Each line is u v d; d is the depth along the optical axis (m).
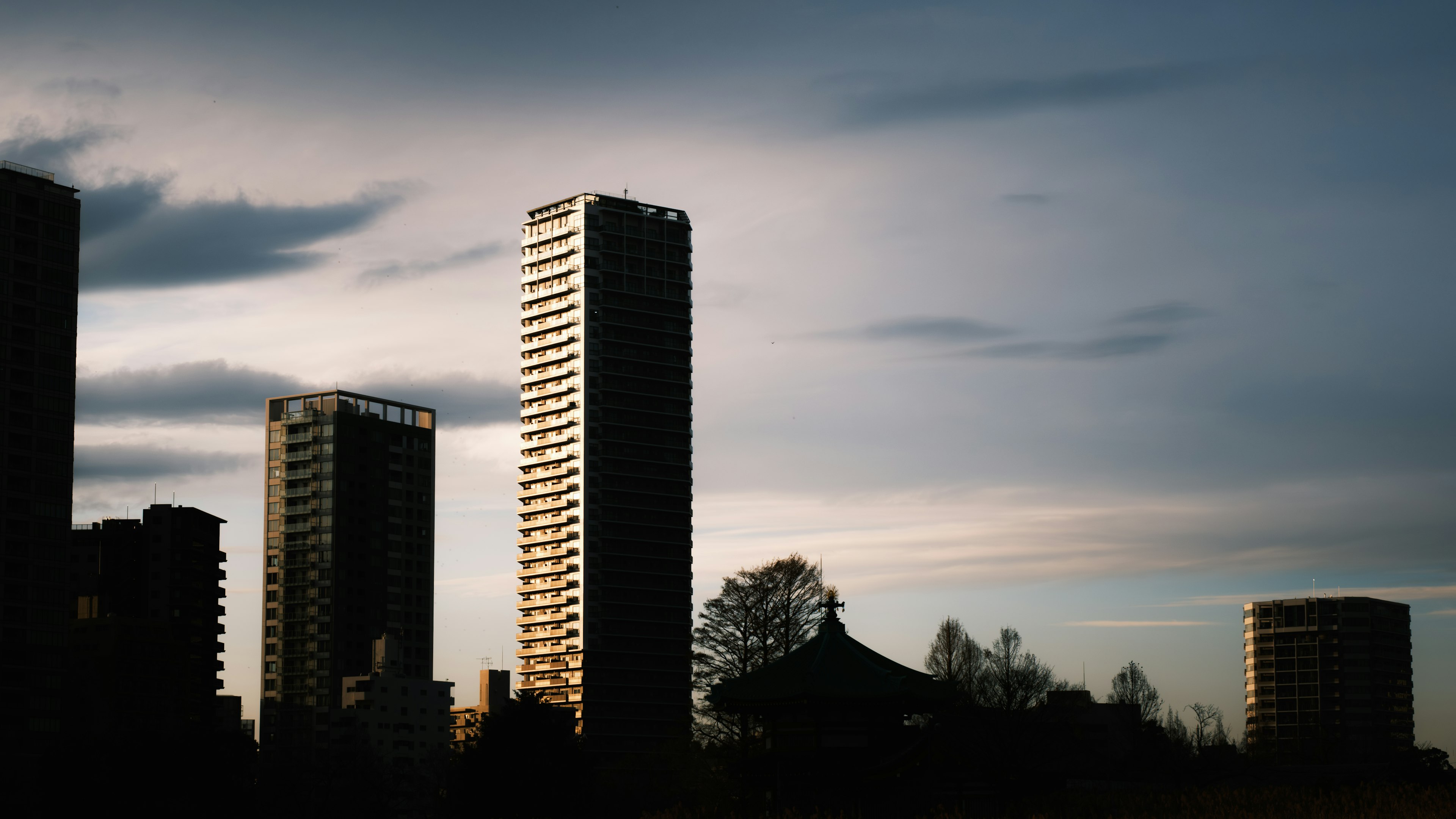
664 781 119.06
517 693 115.12
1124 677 161.00
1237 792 81.62
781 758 74.75
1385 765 124.44
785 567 106.00
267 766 167.88
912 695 74.00
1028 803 83.62
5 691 184.12
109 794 128.88
